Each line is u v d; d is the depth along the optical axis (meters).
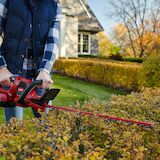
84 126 2.95
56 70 17.73
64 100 8.79
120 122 3.05
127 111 4.05
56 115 2.93
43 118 2.60
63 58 18.75
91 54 26.16
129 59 23.33
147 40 30.03
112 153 2.49
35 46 2.78
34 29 2.76
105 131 2.72
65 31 22.44
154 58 10.52
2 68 2.59
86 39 25.98
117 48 34.38
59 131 2.35
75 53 23.09
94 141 2.81
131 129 2.86
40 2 2.76
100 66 14.12
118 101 4.33
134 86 12.11
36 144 2.15
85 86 13.00
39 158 1.93
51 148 2.06
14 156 1.93
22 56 2.77
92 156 2.00
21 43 2.74
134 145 2.49
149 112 4.04
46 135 2.20
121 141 2.49
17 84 2.57
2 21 2.72
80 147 2.55
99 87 13.05
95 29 25.62
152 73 10.45
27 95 2.55
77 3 23.47
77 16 23.22
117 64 13.37
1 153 2.01
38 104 2.62
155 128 2.93
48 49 2.79
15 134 2.30
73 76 16.20
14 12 2.70
